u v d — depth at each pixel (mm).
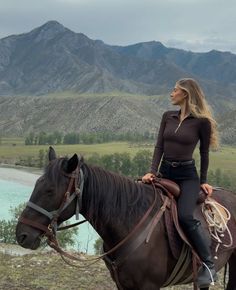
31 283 8445
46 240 4926
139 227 4984
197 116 5242
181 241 5145
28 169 128000
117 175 5133
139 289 4992
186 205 5137
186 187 5246
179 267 5180
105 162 106375
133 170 105125
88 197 4879
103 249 5281
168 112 5535
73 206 4781
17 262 9977
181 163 5266
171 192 5277
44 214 4625
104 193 4910
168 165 5336
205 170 5395
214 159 139750
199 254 5172
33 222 4605
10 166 136000
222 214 5668
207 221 5473
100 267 9578
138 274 4938
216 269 5625
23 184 92875
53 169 4715
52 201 4648
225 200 6109
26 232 4590
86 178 4891
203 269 5191
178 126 5293
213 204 5613
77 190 4738
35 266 9609
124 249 4926
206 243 5191
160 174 5461
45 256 10680
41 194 4648
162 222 5117
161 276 5059
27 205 4676
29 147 193250
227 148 173000
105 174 5012
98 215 4918
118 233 4961
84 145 193375
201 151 5371
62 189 4691
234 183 99562
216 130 5398
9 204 64750
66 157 4953
